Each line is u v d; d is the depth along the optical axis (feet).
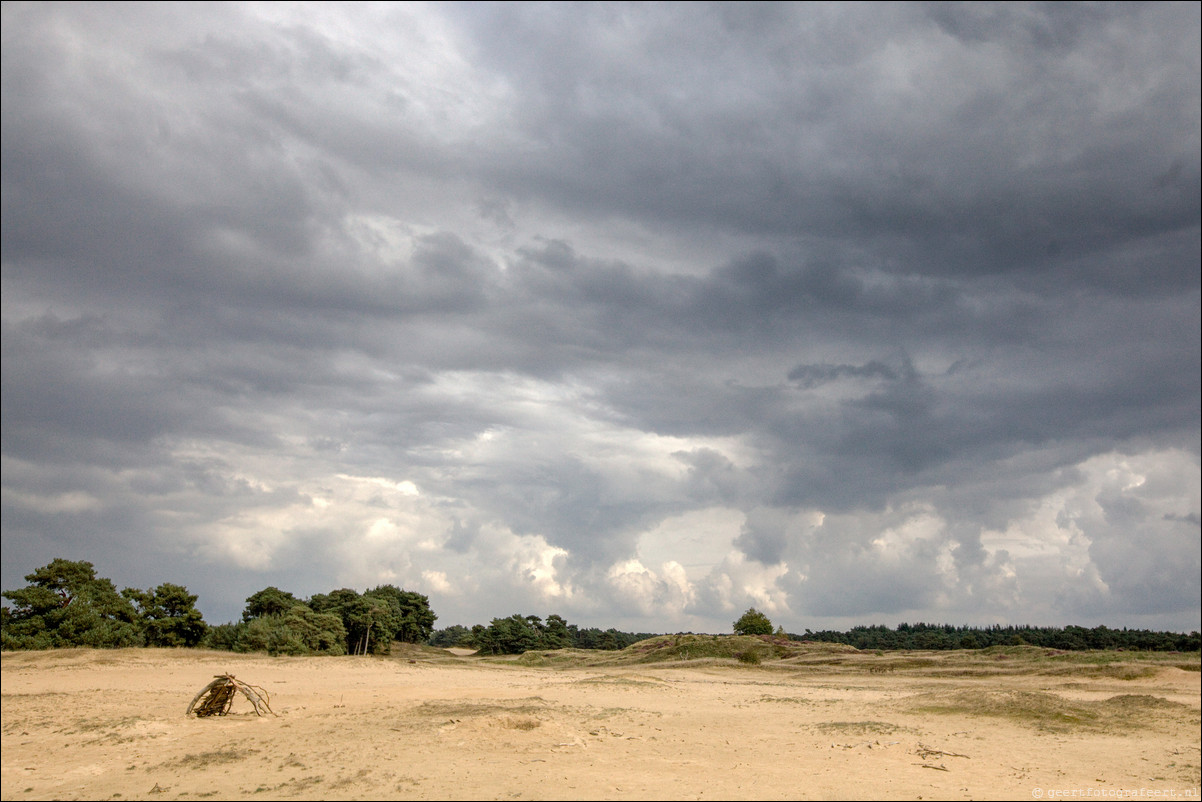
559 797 55.52
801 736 92.38
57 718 102.32
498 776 62.69
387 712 100.63
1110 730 107.96
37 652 208.95
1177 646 477.77
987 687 198.08
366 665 227.61
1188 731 109.91
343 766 67.62
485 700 118.42
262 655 245.24
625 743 82.12
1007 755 84.69
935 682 218.38
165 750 81.10
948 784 65.57
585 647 608.60
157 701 120.16
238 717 100.94
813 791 60.03
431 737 79.30
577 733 85.46
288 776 64.90
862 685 207.31
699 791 58.59
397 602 410.72
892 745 85.30
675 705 128.88
